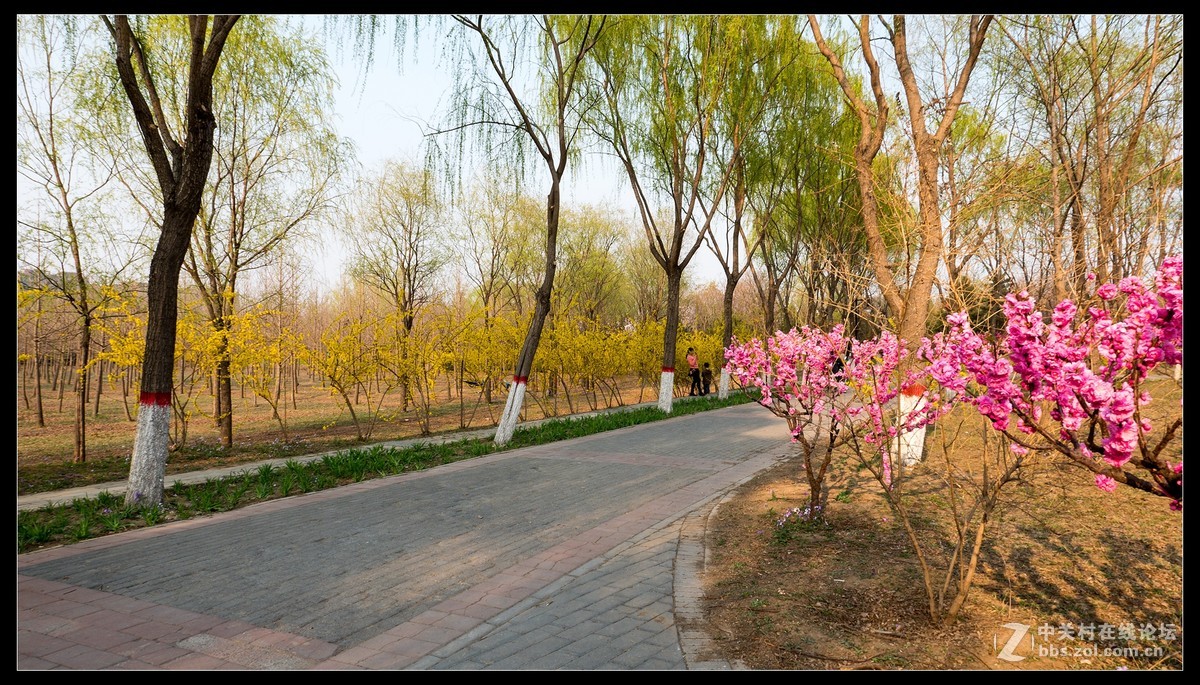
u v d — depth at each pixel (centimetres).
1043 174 729
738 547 580
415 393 2784
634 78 1764
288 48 1434
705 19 1673
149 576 521
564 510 744
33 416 2083
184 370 1305
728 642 391
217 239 1444
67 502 816
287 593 488
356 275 2384
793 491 783
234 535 643
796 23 1755
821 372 627
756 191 2220
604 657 376
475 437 1441
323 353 1413
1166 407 903
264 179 1486
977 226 606
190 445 1406
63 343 1962
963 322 365
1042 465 543
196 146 750
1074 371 266
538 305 1298
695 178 1748
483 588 498
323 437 1542
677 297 1791
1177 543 535
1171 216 606
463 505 770
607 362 2041
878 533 592
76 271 1202
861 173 884
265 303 2364
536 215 2903
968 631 393
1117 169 812
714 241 2105
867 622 411
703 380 2628
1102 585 458
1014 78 1044
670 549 588
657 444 1248
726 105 1761
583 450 1187
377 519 705
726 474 945
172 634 413
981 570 492
